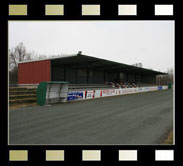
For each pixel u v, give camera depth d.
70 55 15.59
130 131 5.16
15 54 34.09
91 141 4.28
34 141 4.30
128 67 26.91
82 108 10.29
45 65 16.89
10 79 32.31
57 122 6.43
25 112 8.78
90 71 29.78
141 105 11.70
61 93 13.93
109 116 7.60
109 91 21.06
